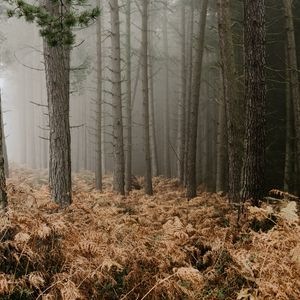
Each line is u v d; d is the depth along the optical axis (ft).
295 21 59.57
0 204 19.70
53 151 31.63
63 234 19.29
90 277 17.10
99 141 61.36
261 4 27.37
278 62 63.31
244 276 17.30
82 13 27.30
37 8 26.17
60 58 31.86
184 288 16.90
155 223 31.58
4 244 16.93
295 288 15.57
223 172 61.77
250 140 27.37
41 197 30.07
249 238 21.95
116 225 24.49
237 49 62.39
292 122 56.13
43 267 17.03
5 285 14.96
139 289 18.25
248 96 27.58
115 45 53.11
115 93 52.90
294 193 52.85
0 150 19.81
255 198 27.02
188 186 50.88
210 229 26.30
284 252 17.13
